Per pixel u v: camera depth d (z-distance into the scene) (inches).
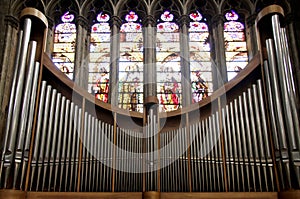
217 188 421.7
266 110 430.6
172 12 706.8
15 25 637.3
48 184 412.8
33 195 398.6
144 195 402.6
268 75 436.1
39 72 444.1
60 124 435.8
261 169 413.7
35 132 424.5
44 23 467.8
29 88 430.3
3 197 381.4
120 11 699.4
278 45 441.4
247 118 435.2
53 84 457.1
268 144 417.4
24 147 410.6
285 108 413.1
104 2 706.8
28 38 451.8
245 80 457.7
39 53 456.1
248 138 427.2
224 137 433.4
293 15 618.2
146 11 690.8
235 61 665.0
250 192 398.0
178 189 422.9
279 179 403.5
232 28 691.4
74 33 691.4
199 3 707.4
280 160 403.5
